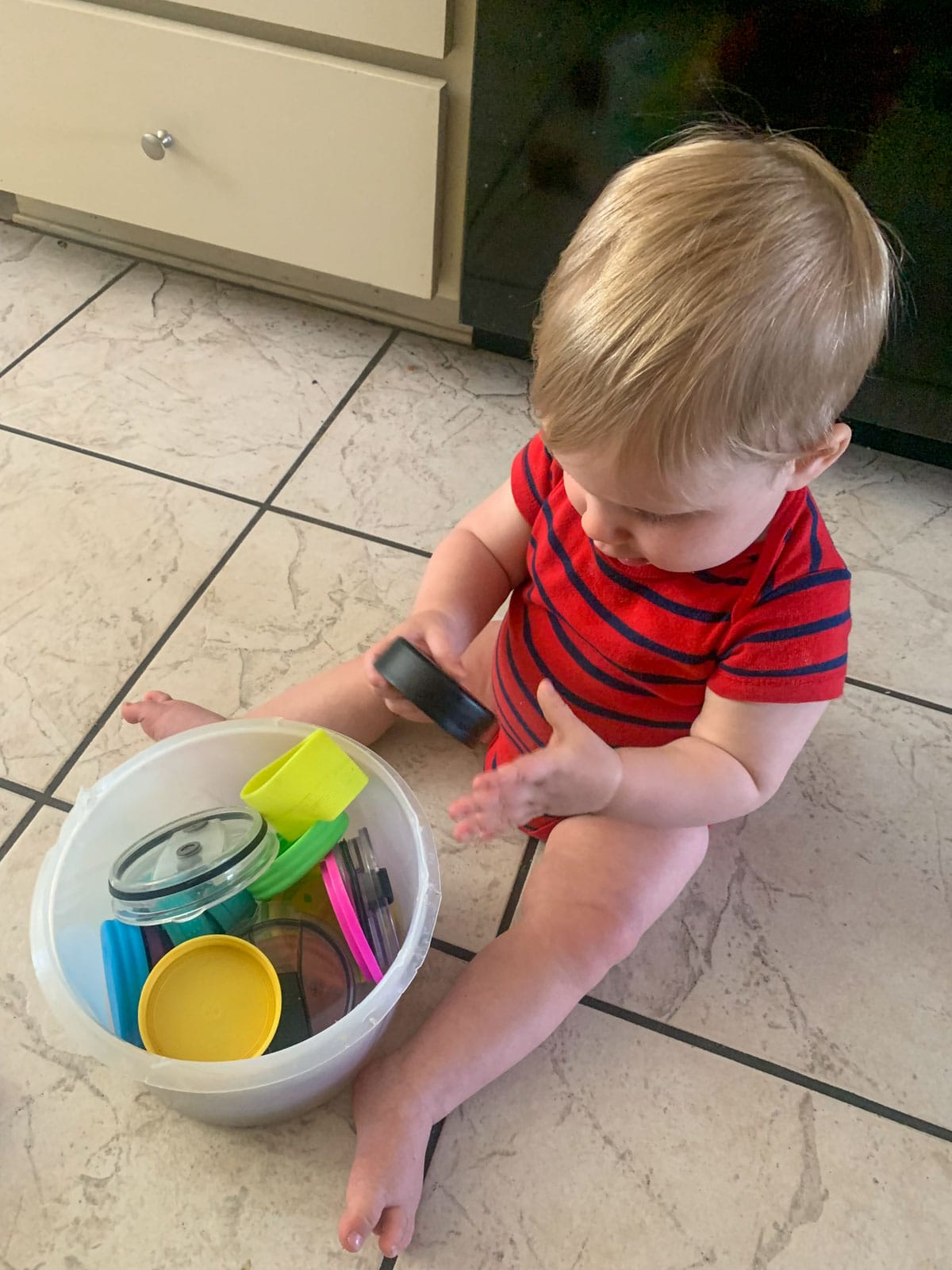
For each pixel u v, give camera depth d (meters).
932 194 0.87
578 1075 0.73
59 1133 0.69
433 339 1.29
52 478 1.09
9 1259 0.65
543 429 0.54
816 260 0.50
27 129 1.19
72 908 0.68
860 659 0.99
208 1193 0.67
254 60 1.02
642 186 0.52
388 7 0.94
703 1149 0.71
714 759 0.64
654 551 0.56
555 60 0.91
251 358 1.24
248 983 0.66
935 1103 0.73
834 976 0.79
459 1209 0.68
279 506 1.08
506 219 1.05
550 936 0.72
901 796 0.89
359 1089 0.69
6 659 0.94
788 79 0.85
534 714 0.76
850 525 1.11
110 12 1.06
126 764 0.72
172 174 1.16
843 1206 0.69
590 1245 0.67
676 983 0.78
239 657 0.95
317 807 0.70
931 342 0.97
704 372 0.48
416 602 0.77
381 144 1.04
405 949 0.63
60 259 1.35
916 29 0.78
